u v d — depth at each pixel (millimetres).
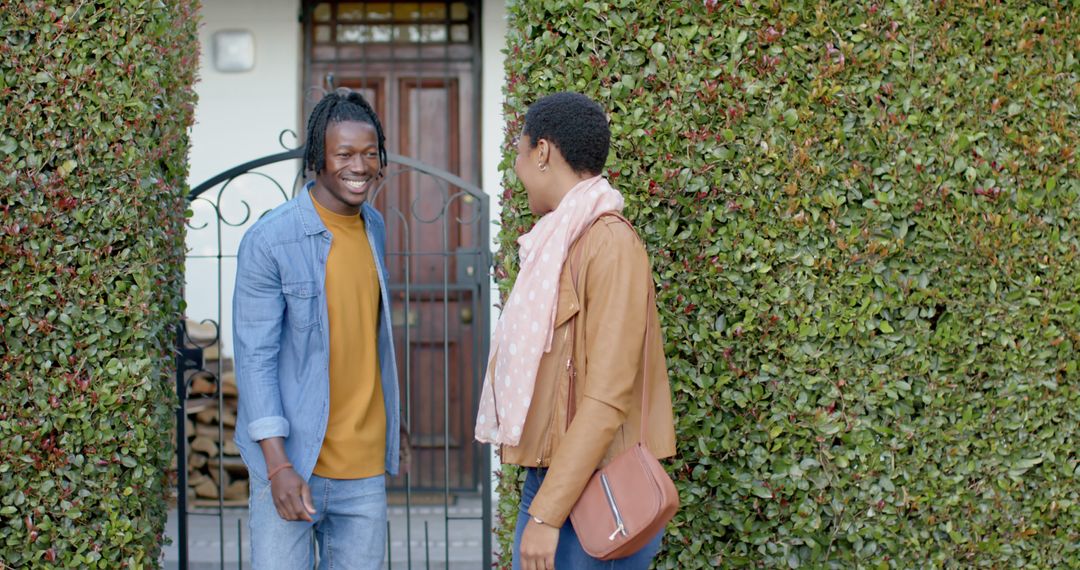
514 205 2945
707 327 2932
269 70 5453
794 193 2883
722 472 2969
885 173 2914
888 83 2902
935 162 2939
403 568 4508
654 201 2891
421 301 5582
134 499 2949
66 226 2840
